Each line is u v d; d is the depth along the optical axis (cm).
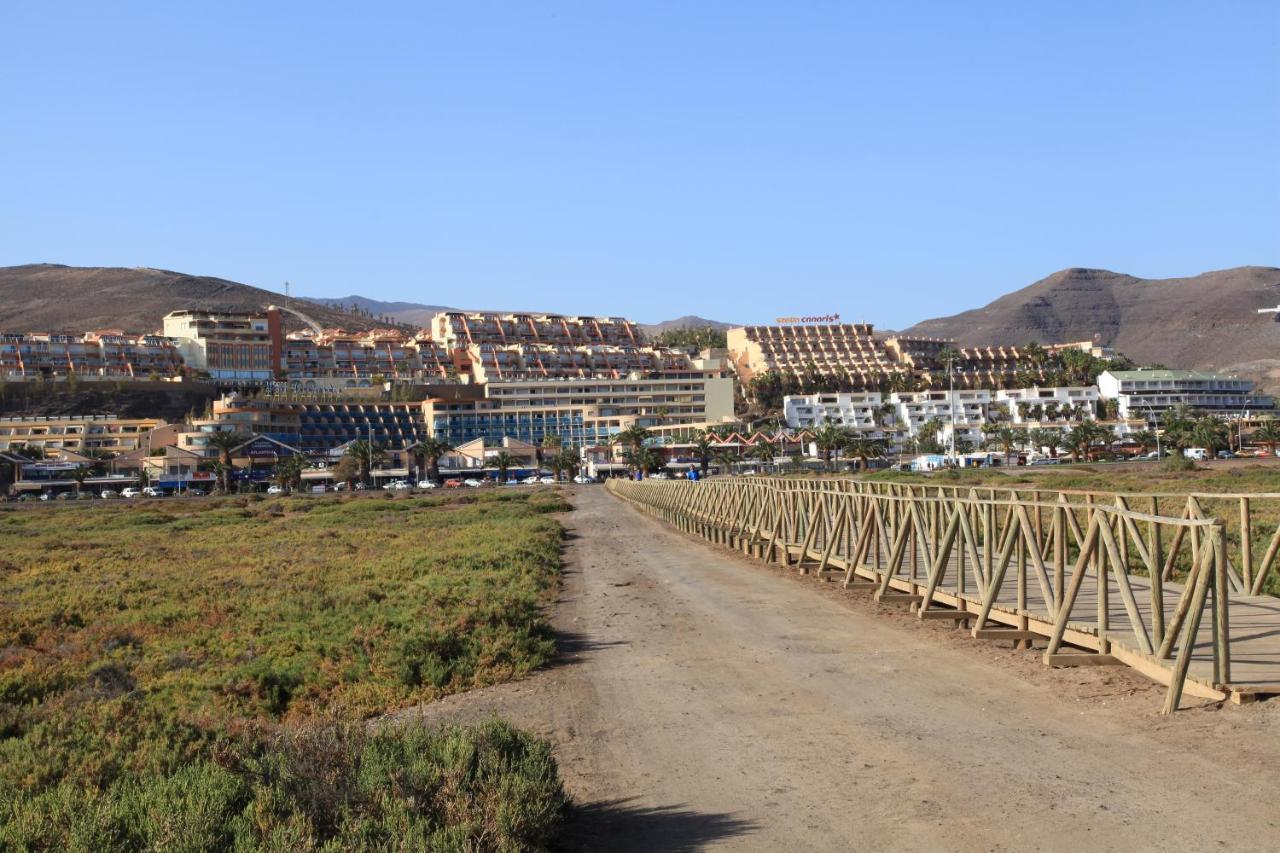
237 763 1089
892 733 1277
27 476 17300
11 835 890
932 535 2227
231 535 6353
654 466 18462
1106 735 1195
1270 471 9662
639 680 1728
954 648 1802
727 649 1952
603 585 3189
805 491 3288
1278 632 1510
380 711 1644
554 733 1409
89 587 3412
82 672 1967
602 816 1056
